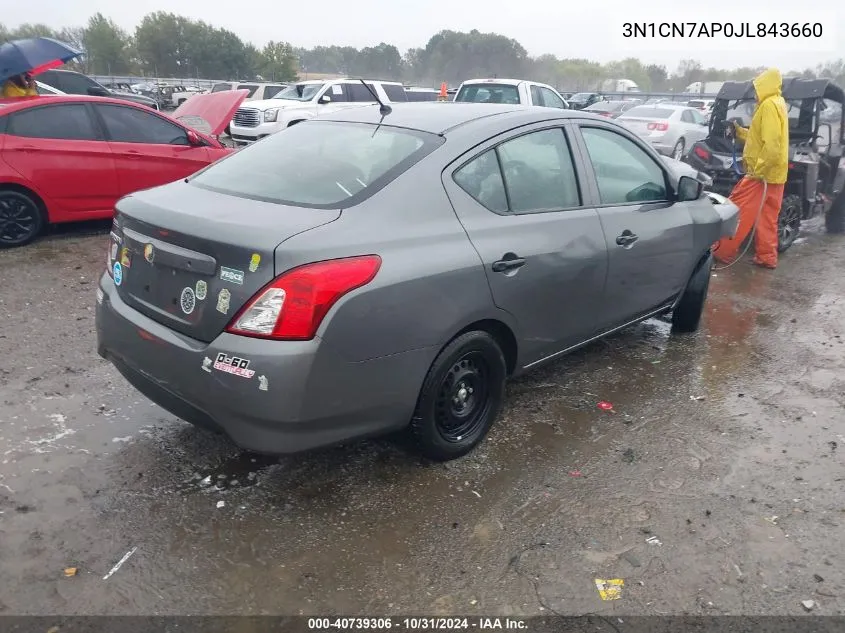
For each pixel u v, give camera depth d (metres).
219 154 8.24
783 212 8.07
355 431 2.94
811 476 3.51
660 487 3.36
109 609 2.47
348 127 3.66
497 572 2.74
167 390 2.92
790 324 5.85
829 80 8.25
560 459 3.57
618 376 4.63
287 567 2.71
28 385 4.05
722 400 4.34
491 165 3.45
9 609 2.44
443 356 3.14
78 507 2.99
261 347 2.61
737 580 2.75
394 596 2.60
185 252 2.80
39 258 6.67
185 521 2.95
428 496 3.20
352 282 2.71
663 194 4.66
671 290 4.84
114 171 7.39
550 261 3.60
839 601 2.66
